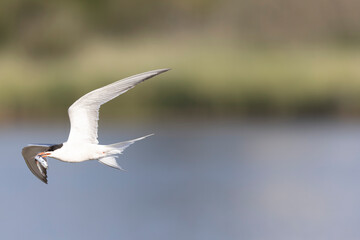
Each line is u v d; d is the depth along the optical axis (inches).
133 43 1144.2
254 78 929.5
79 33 1235.2
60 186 682.2
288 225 573.9
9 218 589.3
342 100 914.7
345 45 1248.8
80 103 302.4
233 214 599.8
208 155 777.6
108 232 560.1
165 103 928.9
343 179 684.7
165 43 1127.0
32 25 1248.8
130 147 839.7
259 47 1141.1
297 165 732.0
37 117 932.6
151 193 655.8
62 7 1286.9
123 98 929.5
